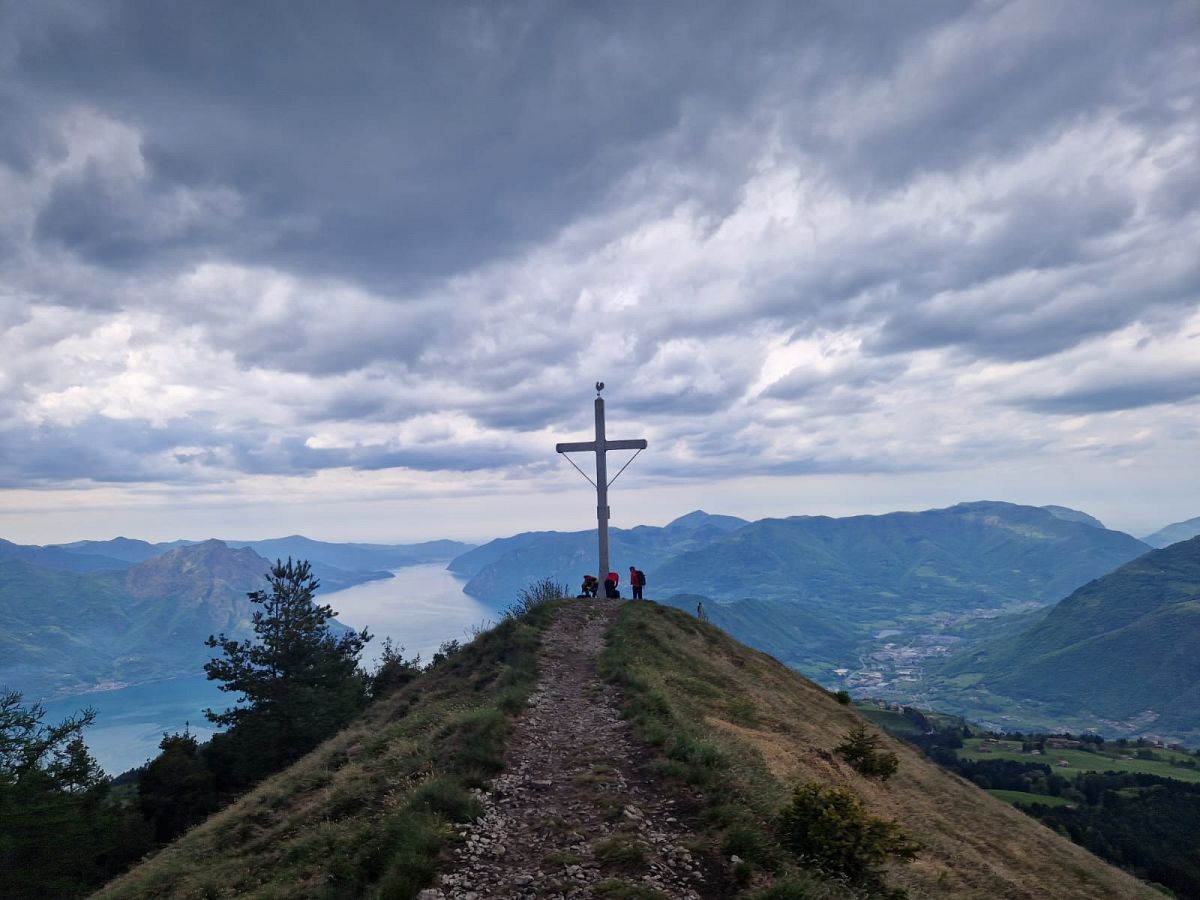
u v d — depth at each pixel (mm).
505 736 14633
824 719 26094
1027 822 22953
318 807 14297
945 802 20375
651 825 10180
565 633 27172
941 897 11055
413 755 15086
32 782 28891
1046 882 16328
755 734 18031
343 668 46000
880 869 10266
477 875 8875
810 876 8906
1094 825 71438
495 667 23141
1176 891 54688
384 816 11742
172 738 37031
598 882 8375
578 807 10883
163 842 31328
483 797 11336
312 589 46375
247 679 41938
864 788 17219
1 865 26516
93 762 33688
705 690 21656
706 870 8945
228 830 15617
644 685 18438
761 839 9703
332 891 9352
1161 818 76375
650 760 12984
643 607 32750
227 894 11469
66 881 26922
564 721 16031
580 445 36281
